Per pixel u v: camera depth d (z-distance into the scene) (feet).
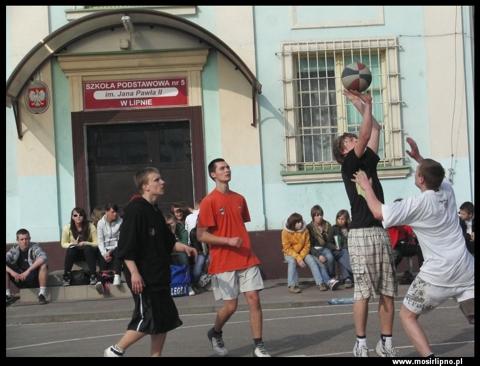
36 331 37.60
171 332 33.88
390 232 45.80
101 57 51.52
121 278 46.88
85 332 36.24
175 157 52.44
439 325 32.40
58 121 51.83
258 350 26.35
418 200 22.11
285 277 51.16
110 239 46.70
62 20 51.62
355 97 26.00
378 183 25.36
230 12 51.88
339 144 25.94
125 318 40.86
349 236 24.91
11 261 46.39
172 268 45.44
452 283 22.11
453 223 22.38
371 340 29.53
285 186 51.83
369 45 52.11
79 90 51.72
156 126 52.49
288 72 51.93
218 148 51.90
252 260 26.58
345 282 46.57
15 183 51.55
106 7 51.70
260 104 51.88
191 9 51.70
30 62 50.42
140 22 50.62
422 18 52.34
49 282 46.85
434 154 52.19
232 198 26.99
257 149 51.70
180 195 52.29
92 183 52.34
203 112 51.88
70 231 47.55
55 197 51.60
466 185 51.93
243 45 51.88
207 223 26.48
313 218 46.93
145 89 51.90
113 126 52.39
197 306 41.29
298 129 52.26
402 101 52.29
